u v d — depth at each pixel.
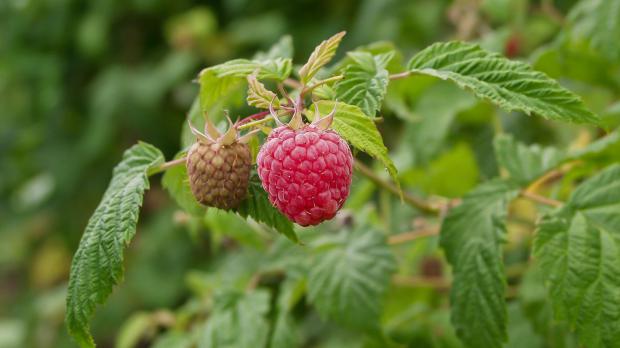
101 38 0.80
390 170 0.32
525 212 0.46
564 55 0.45
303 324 0.56
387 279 0.39
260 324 0.40
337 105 0.32
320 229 0.42
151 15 0.82
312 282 0.40
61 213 0.88
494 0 0.50
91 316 0.33
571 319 0.34
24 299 0.96
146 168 0.34
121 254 0.32
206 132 0.32
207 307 0.45
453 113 0.46
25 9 0.84
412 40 0.67
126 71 0.80
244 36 0.77
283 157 0.31
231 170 0.32
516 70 0.33
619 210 0.35
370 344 0.41
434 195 0.46
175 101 0.80
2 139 0.92
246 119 0.33
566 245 0.35
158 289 0.76
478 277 0.36
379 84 0.33
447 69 0.34
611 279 0.34
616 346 0.34
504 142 0.40
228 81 0.35
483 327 0.36
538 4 0.58
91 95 0.85
